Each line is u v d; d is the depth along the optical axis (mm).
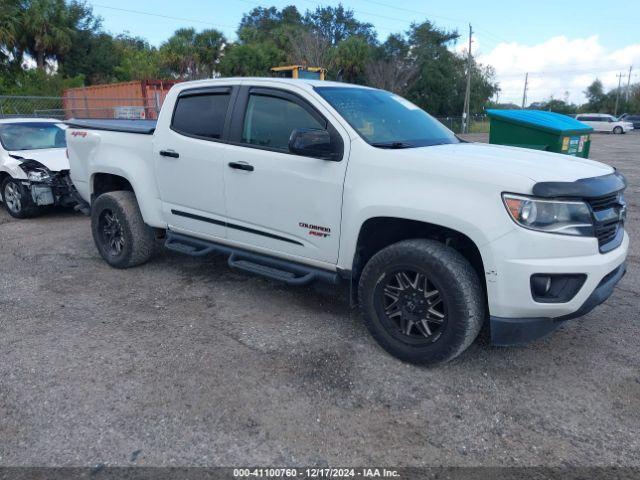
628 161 17109
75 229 7738
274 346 3965
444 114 50031
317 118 4047
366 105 4312
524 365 3703
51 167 8180
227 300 4887
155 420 3078
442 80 47094
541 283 3195
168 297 4961
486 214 3236
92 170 5797
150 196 5289
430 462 2760
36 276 5570
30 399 3275
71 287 5230
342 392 3369
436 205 3383
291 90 4238
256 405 3225
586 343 4023
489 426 3049
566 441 2920
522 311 3268
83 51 41781
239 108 4531
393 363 3713
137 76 42312
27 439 2914
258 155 4297
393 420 3098
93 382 3467
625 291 5078
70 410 3168
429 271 3436
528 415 3148
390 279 3678
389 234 3971
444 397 3322
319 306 4750
